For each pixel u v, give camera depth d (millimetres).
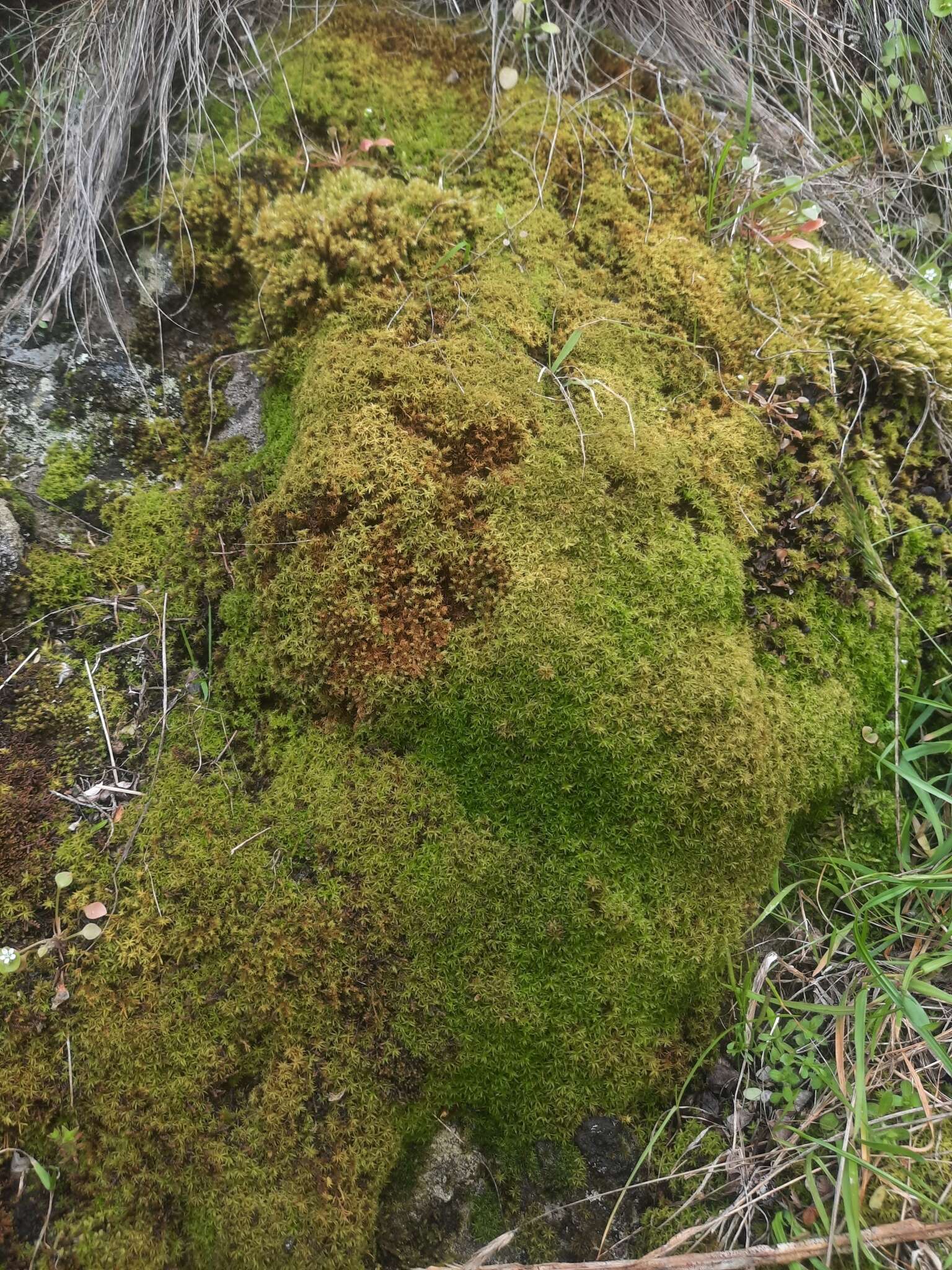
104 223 487
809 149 560
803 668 435
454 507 418
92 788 418
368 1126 390
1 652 431
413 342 441
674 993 409
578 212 483
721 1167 405
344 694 418
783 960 434
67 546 448
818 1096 413
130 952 392
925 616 457
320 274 446
